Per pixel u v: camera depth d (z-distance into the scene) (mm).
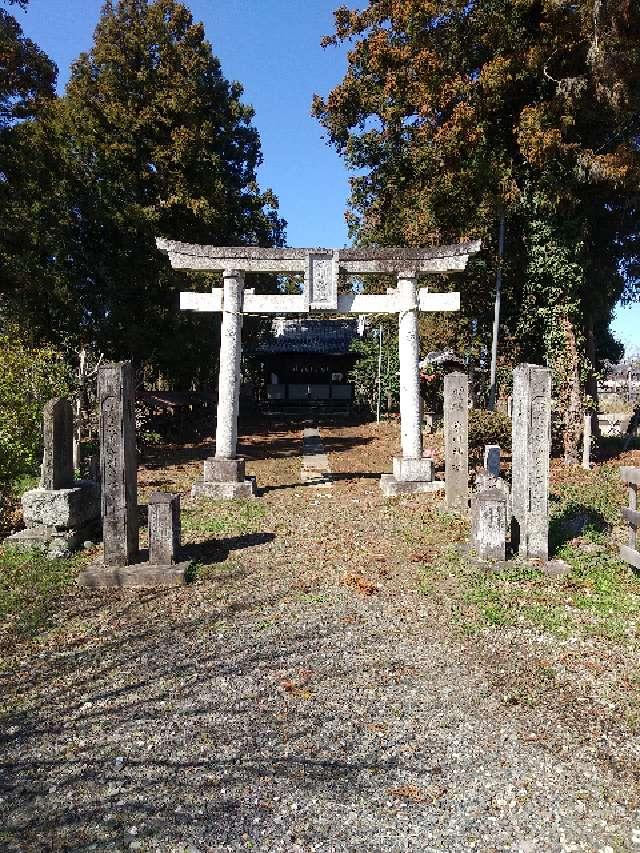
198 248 10961
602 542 7699
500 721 3975
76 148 16047
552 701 4219
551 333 14625
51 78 16766
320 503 10523
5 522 8766
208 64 20719
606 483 11922
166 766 3506
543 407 6766
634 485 6676
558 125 13375
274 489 12094
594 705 4176
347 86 16969
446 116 14688
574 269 14062
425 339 17812
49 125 16188
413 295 11148
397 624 5484
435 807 3180
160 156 18719
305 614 5715
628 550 6555
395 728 3883
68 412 8156
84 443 11984
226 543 8047
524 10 13195
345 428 25266
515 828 3049
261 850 2891
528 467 6801
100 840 2961
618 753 3650
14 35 15484
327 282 11000
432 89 13938
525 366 6879
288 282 34375
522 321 15617
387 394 27984
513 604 5867
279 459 16938
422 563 7125
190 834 2990
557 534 8016
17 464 9266
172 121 19203
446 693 4320
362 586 6359
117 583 6457
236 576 6766
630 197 14578
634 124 14125
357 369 30516
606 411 34156
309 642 5133
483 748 3686
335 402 34688
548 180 13602
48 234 15500
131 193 17562
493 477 7648
